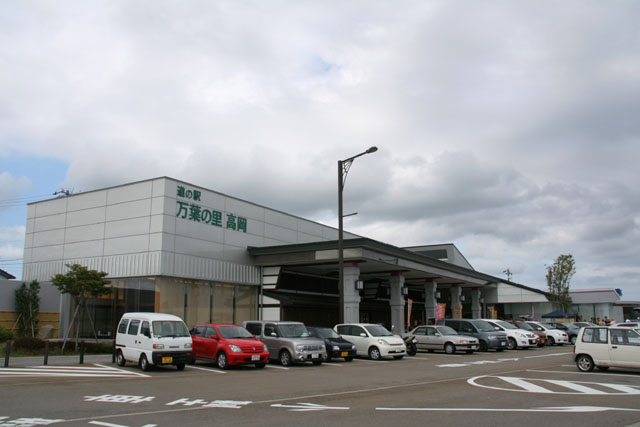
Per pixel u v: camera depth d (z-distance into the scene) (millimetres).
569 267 54562
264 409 10602
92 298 30688
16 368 18641
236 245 33719
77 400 11766
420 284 51531
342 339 23766
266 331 22188
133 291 29047
